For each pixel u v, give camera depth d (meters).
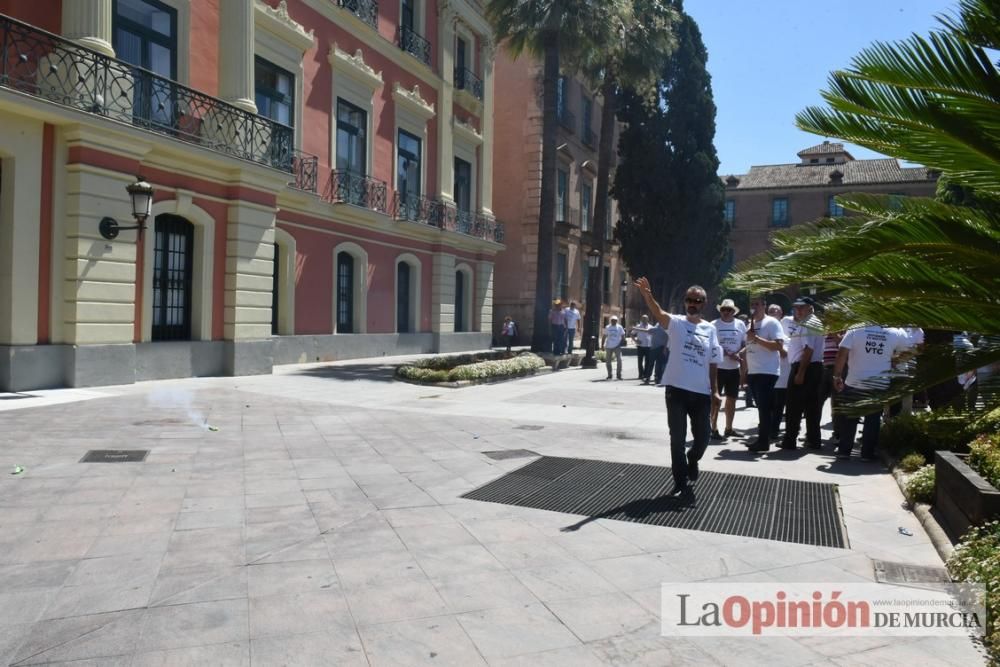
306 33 17.77
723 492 5.75
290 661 2.84
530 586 3.68
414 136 23.25
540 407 11.19
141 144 12.01
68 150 11.16
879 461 7.11
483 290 27.83
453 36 25.09
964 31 2.93
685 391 5.57
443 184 24.75
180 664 2.79
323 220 18.98
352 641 3.02
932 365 3.32
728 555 4.21
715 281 32.22
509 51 22.08
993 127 2.91
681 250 31.19
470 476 6.17
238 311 14.40
